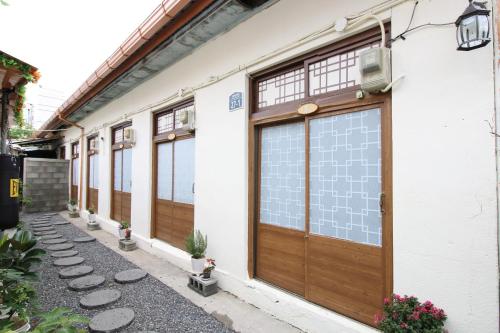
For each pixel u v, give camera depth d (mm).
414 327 1673
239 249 3258
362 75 2141
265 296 2938
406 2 1985
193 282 3482
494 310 1615
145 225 5234
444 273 1793
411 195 1949
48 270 4102
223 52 3535
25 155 10758
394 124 2043
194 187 4000
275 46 2900
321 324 2447
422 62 1911
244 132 3229
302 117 2797
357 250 2328
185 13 3172
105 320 2709
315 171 2656
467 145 1725
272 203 3127
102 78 5102
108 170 6988
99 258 4695
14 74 3699
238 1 2945
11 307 2086
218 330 2617
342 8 2369
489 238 1639
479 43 1614
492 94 1643
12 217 4602
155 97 4996
